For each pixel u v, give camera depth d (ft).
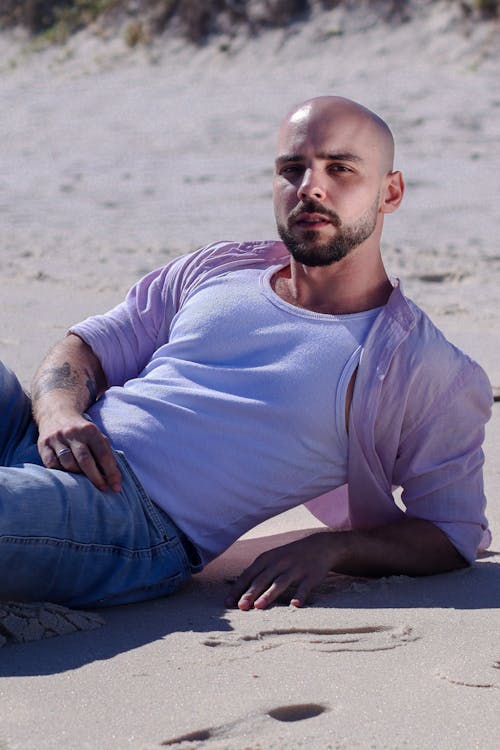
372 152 11.25
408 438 11.51
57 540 10.18
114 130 62.49
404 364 11.18
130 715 8.14
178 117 64.80
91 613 10.25
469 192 41.27
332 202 11.09
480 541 11.84
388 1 79.36
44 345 21.94
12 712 8.20
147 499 10.91
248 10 84.84
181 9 90.38
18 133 63.87
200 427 11.13
